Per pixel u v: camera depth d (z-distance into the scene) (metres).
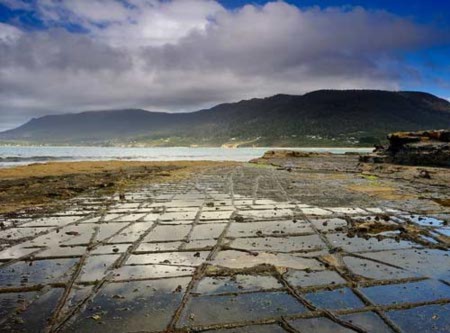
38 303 4.97
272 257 6.79
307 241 7.86
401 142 30.36
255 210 11.48
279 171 28.61
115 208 11.98
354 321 4.41
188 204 12.70
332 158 49.66
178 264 6.48
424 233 8.41
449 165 24.94
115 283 5.62
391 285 5.49
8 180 20.48
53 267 6.36
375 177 22.66
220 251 7.21
